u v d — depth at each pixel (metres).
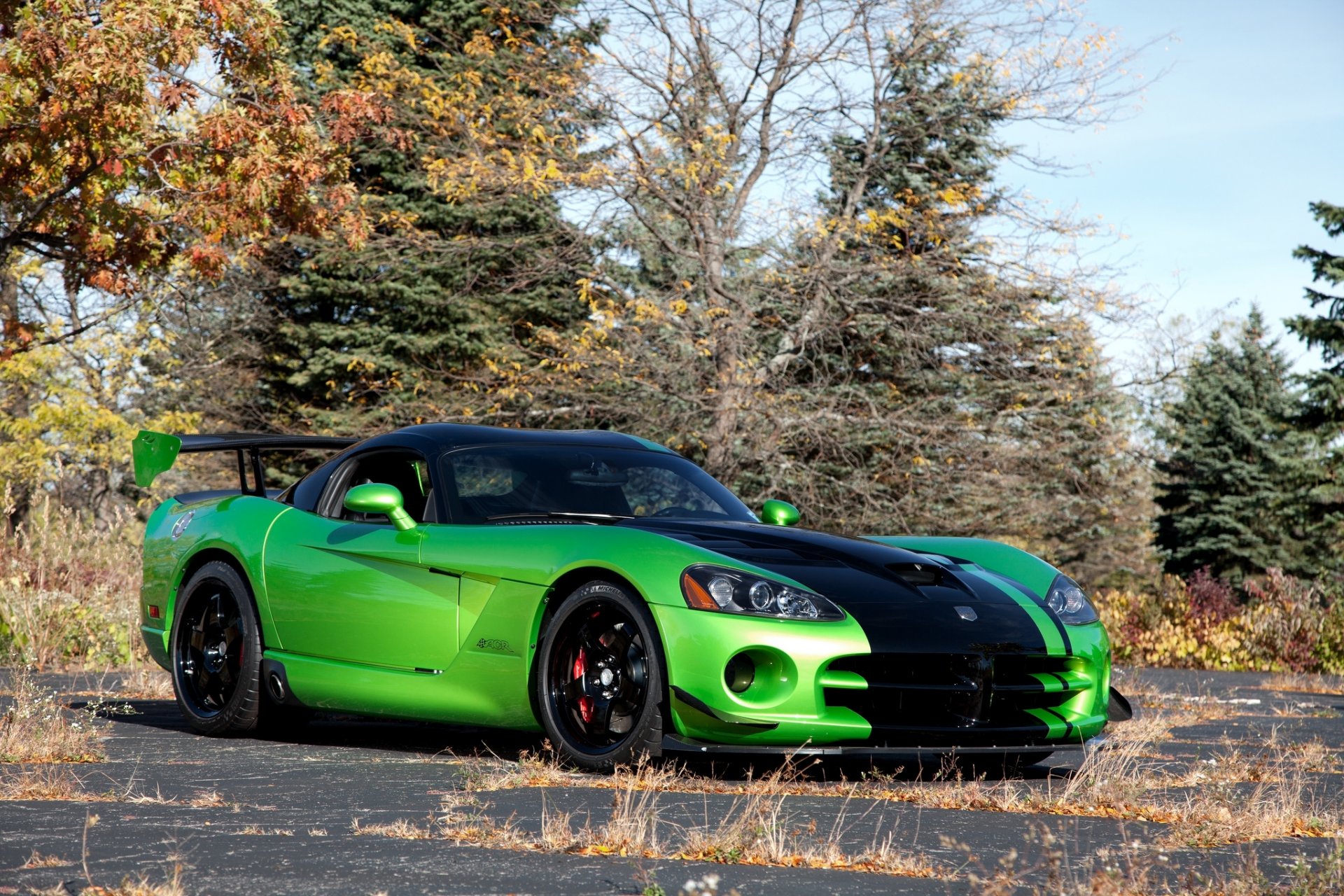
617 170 16.84
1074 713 5.12
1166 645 15.95
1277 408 39.38
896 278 17.36
